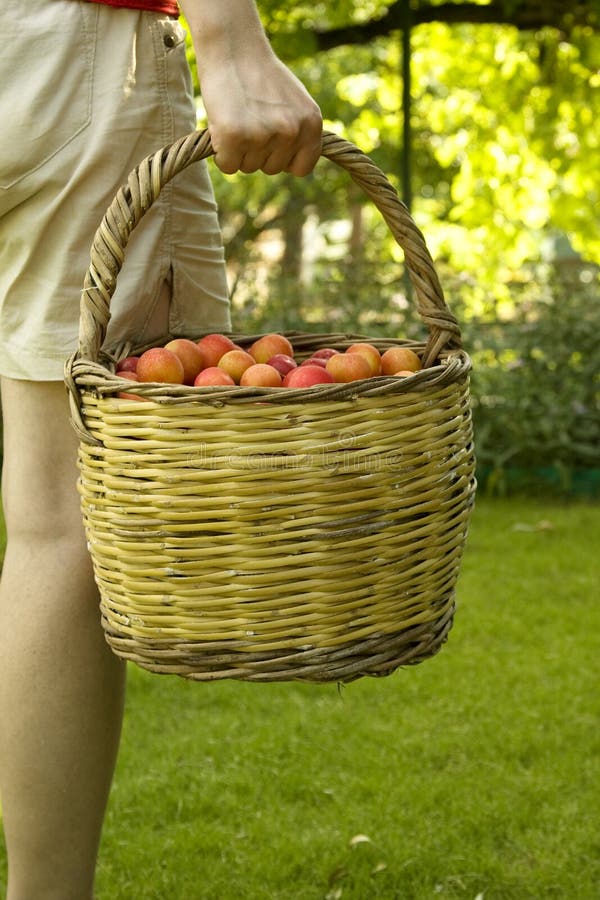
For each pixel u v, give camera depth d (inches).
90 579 50.4
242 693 96.3
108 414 42.2
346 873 66.2
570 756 82.0
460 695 94.0
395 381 42.1
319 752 83.5
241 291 205.0
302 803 75.9
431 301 50.8
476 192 261.0
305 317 198.8
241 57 43.2
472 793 76.1
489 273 259.4
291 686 98.2
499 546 143.0
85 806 50.6
